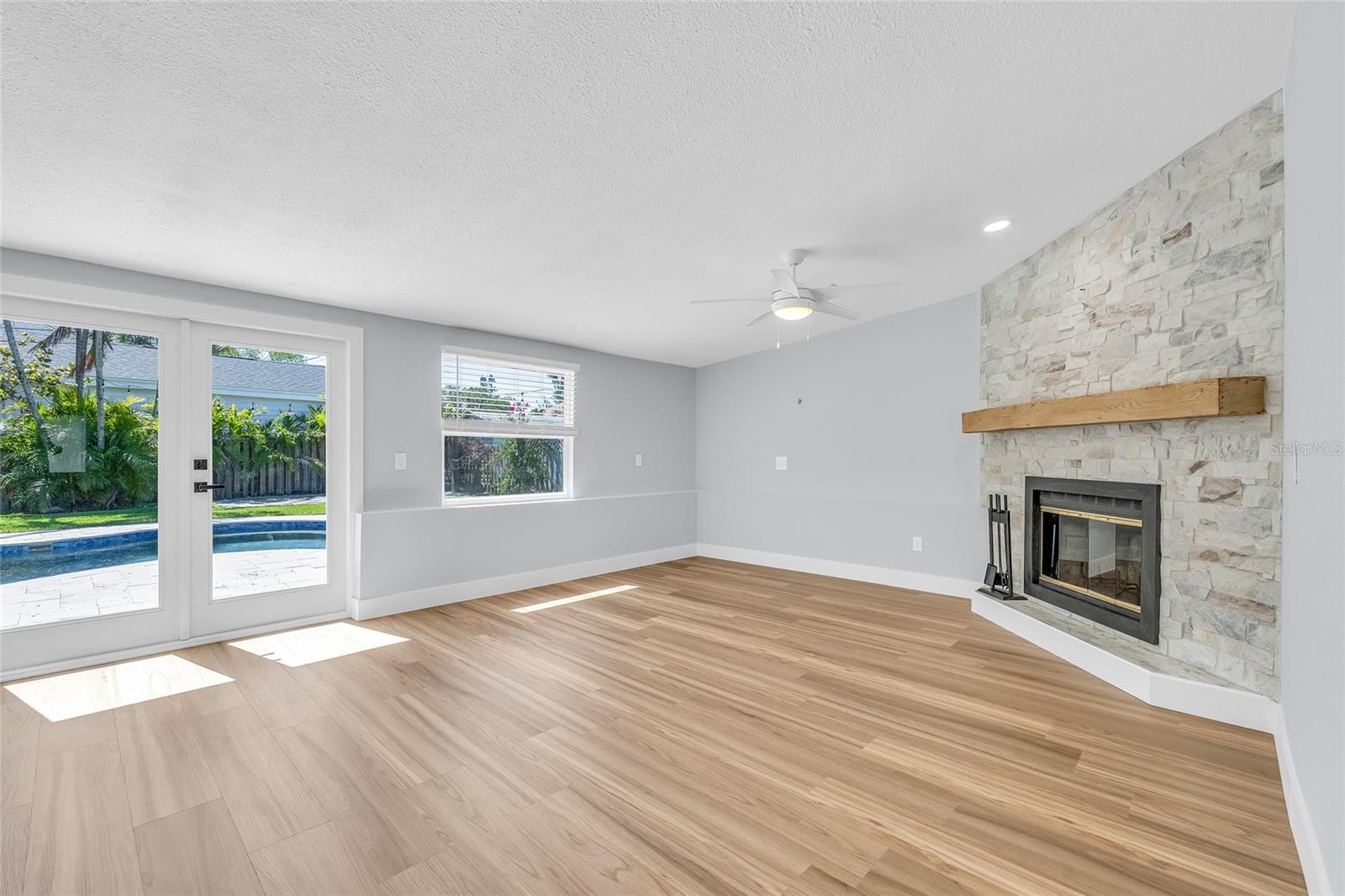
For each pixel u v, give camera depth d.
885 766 2.14
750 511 6.18
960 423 4.66
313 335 3.96
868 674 3.03
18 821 1.82
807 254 3.52
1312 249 1.66
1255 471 2.37
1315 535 1.62
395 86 1.84
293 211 2.64
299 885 1.56
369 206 2.63
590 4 1.56
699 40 1.72
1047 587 3.70
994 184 2.78
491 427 4.91
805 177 2.58
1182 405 2.47
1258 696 2.37
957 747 2.27
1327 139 1.47
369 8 1.52
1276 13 1.78
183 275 3.34
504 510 4.86
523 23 1.61
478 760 2.19
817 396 5.65
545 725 2.46
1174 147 2.58
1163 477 2.80
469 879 1.58
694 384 6.79
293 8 1.51
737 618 4.08
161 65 1.69
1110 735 2.36
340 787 2.01
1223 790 1.97
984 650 3.40
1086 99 2.16
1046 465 3.69
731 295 4.16
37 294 2.95
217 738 2.35
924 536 4.86
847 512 5.36
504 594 4.78
